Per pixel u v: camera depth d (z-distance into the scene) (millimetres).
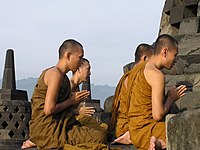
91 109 7043
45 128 6047
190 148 4195
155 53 6035
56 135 6023
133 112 5852
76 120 6387
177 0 10500
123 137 6223
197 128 4113
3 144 15680
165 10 10875
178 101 7168
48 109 5945
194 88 7988
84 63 7672
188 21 9703
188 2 10047
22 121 16344
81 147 5883
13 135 16078
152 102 5648
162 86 5652
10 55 17203
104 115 8805
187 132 4246
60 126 6086
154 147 5332
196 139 4121
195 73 8289
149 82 5711
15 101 16297
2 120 16094
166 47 5945
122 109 6676
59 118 6125
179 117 4402
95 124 6871
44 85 6109
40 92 6141
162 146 5469
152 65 5910
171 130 4555
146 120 5734
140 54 7379
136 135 5754
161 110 5578
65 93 6184
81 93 6262
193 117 4176
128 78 6316
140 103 5785
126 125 6520
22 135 16250
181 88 5828
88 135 6051
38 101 6129
